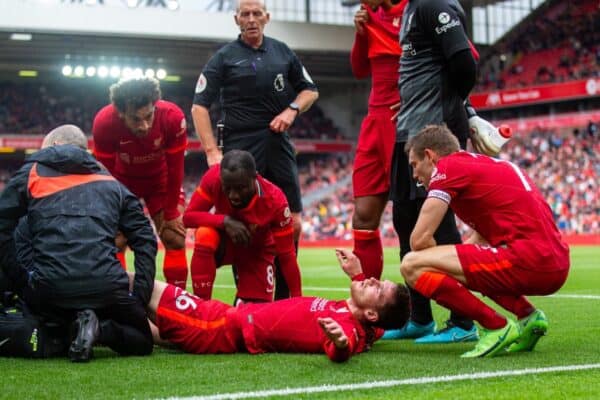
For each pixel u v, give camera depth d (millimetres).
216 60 6781
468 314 4605
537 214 4590
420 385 3717
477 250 4594
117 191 4828
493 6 41625
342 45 36375
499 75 40906
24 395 3588
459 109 5586
